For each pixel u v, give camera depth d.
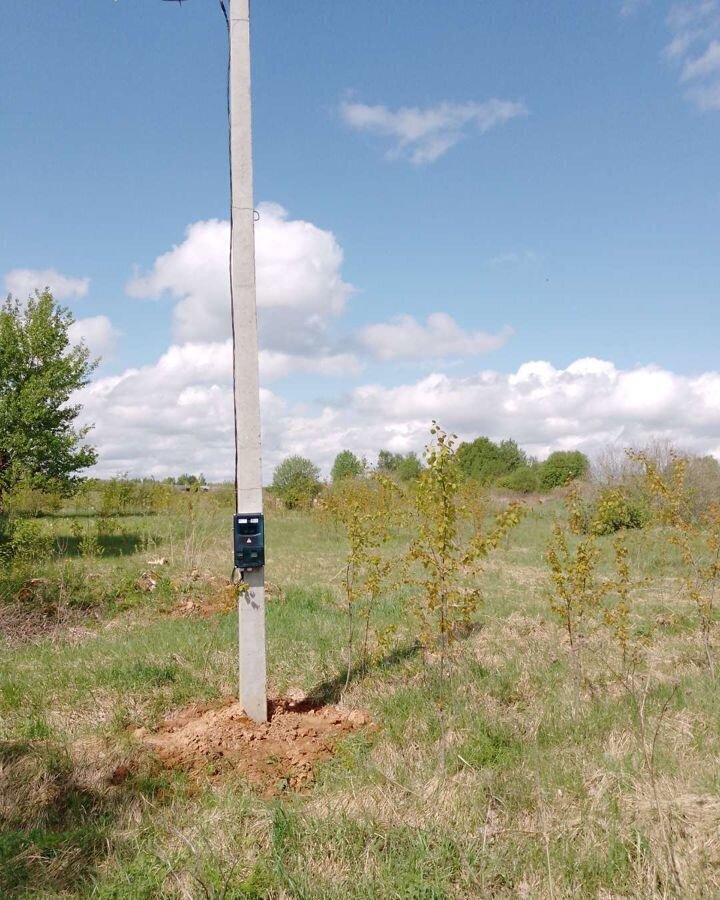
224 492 21.45
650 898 3.38
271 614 9.72
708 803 4.12
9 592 10.66
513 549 16.34
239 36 5.80
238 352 5.70
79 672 7.12
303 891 3.46
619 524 17.69
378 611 9.73
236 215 5.73
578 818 4.10
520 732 5.48
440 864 3.66
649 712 5.71
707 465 21.20
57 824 4.37
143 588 11.77
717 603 10.06
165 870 3.67
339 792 4.58
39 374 19.30
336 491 22.02
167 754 5.25
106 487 21.38
